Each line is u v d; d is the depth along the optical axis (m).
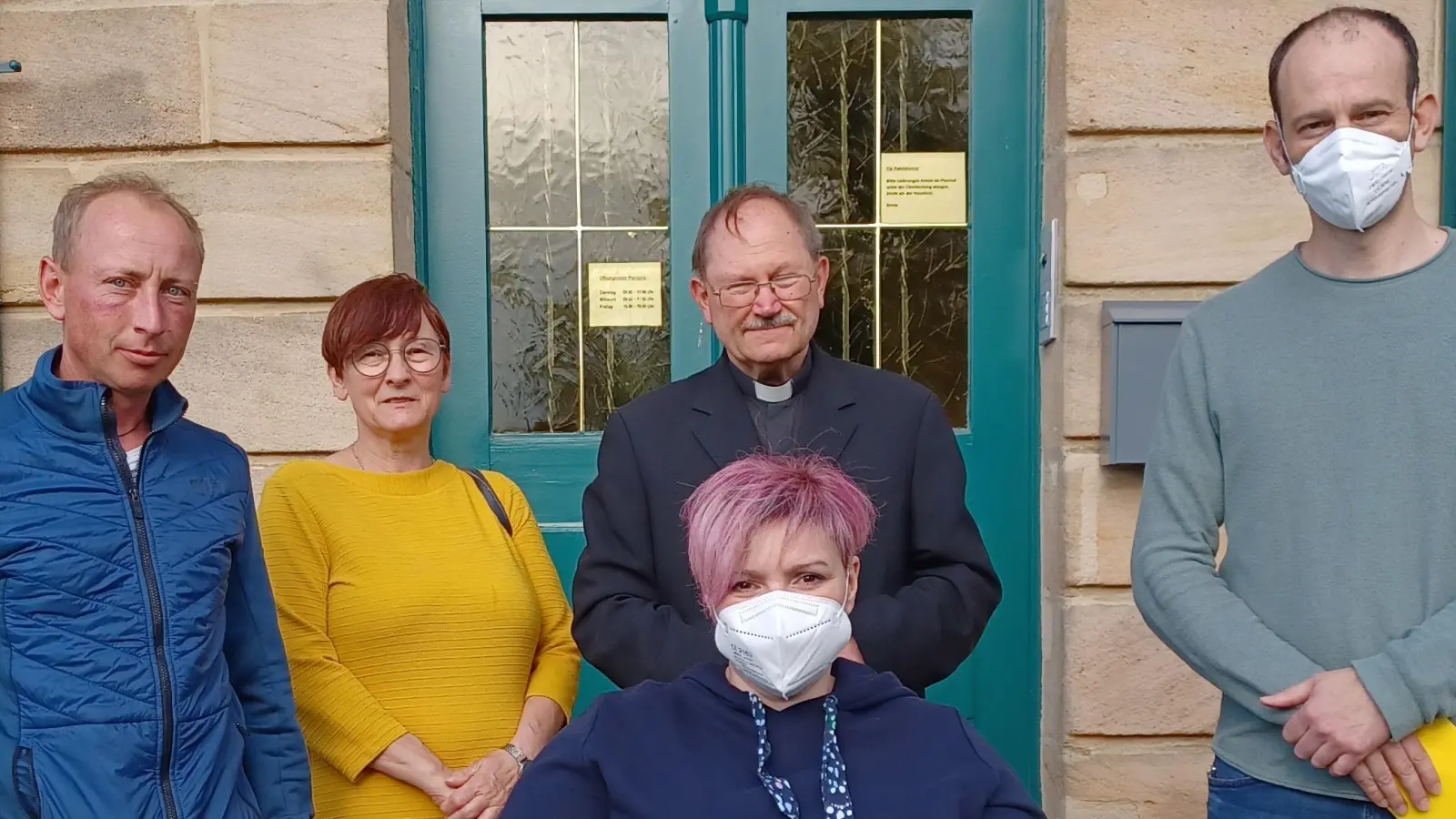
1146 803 2.77
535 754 2.05
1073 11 2.79
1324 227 1.76
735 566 1.46
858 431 2.07
